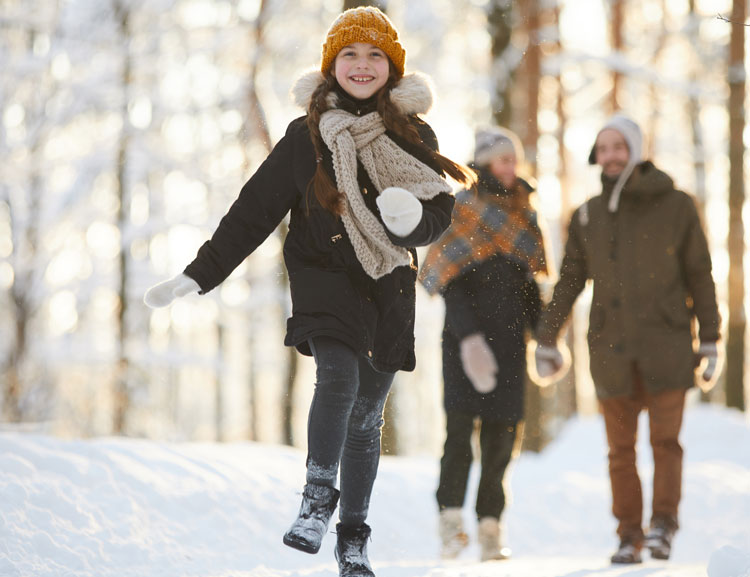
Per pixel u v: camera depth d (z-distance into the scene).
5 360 22.92
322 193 4.55
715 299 7.99
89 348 24.27
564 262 8.45
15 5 22.97
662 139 29.06
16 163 22.66
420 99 4.83
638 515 7.73
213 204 23.66
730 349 23.45
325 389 4.53
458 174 4.84
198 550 6.40
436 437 44.78
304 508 4.44
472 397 8.00
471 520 9.73
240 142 23.39
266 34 22.75
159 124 23.38
